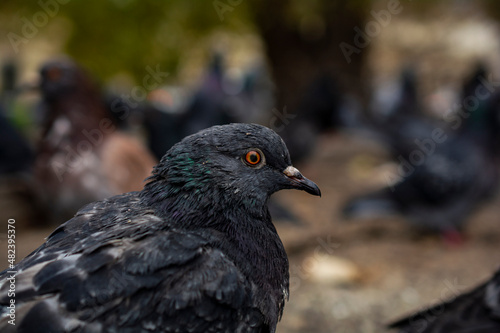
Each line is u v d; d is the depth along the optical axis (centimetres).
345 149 995
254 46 1487
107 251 232
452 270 568
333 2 886
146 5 644
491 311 320
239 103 1094
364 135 970
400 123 856
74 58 668
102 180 567
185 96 923
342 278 536
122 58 661
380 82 1342
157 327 225
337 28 927
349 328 452
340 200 762
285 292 277
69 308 217
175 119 773
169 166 262
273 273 266
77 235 247
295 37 925
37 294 218
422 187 637
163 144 748
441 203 636
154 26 659
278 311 269
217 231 257
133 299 224
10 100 961
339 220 671
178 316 228
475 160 643
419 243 640
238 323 243
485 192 655
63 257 231
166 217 256
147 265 229
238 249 257
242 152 265
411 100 945
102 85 732
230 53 1467
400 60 1579
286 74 941
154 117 741
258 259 261
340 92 941
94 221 255
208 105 877
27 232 627
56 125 588
